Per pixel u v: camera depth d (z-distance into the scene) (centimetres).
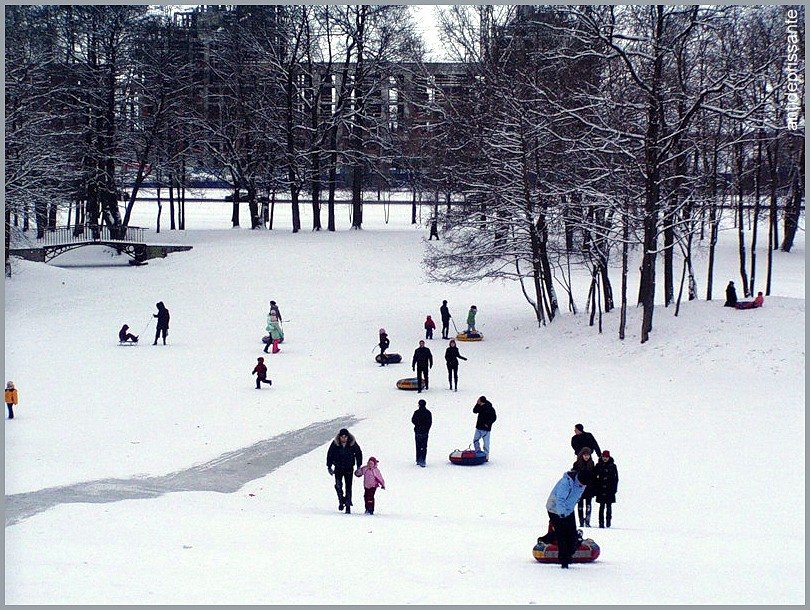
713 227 3959
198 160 7381
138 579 1210
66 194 6050
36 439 2509
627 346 3472
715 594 1183
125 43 6500
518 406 2902
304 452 2452
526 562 1409
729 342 3170
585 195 3778
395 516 1850
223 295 5375
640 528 1753
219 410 2900
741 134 4012
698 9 3469
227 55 7106
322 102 7269
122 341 4038
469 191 4341
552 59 4194
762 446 2273
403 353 3931
